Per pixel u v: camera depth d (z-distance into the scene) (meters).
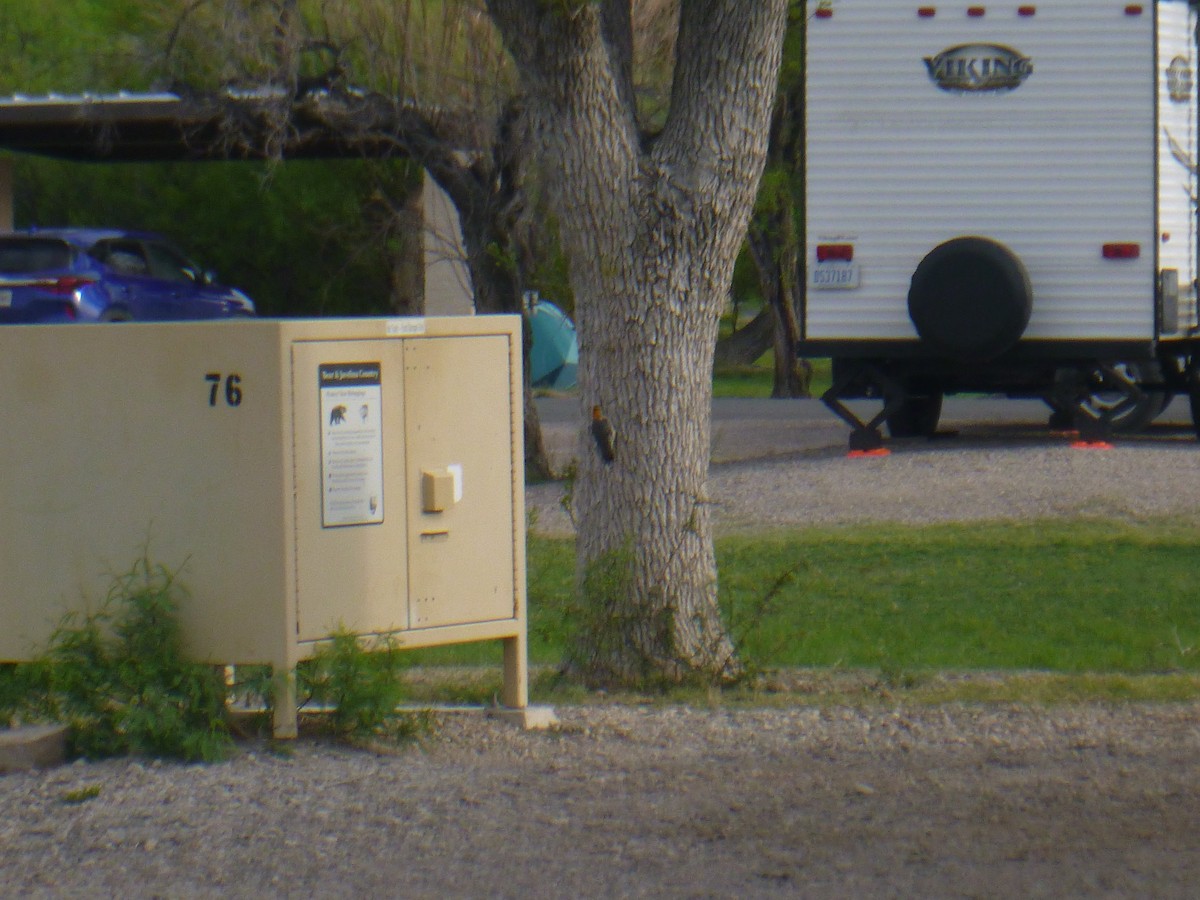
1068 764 18.75
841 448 50.28
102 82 56.19
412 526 19.75
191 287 63.19
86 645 19.16
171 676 19.00
